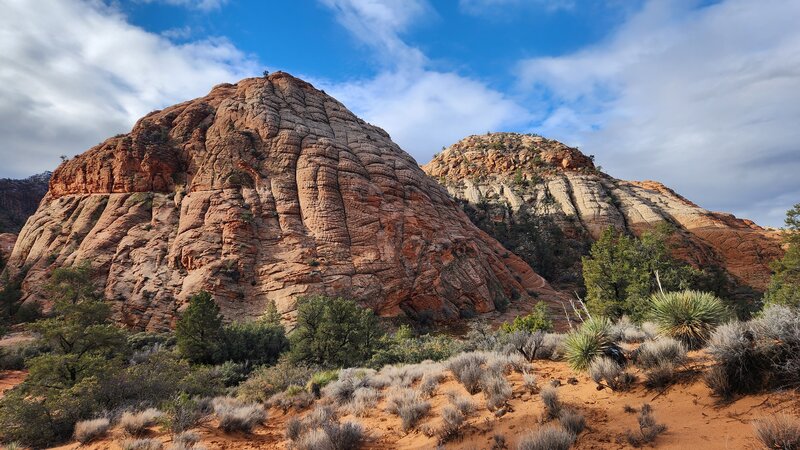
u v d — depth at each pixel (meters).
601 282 30.08
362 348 24.72
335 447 7.70
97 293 44.66
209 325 27.14
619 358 8.20
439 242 58.62
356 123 78.94
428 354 21.66
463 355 12.66
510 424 6.95
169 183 59.44
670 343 7.29
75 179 62.50
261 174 57.44
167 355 18.61
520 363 10.20
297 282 45.50
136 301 43.44
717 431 4.94
